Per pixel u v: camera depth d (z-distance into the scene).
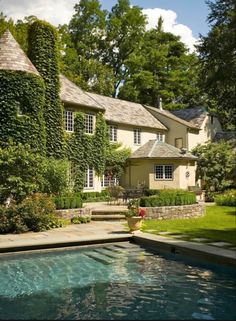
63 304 7.46
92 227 16.17
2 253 11.39
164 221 17.88
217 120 41.84
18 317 6.80
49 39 23.94
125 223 17.62
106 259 11.14
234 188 33.03
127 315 6.84
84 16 52.00
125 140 32.66
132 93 45.78
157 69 48.31
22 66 21.17
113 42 52.97
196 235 13.52
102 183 30.06
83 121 27.45
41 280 9.09
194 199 20.81
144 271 9.78
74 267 10.28
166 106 47.62
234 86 15.85
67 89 27.61
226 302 7.43
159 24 51.94
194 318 6.67
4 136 20.31
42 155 21.73
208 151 33.97
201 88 17.64
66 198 18.11
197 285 8.51
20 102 20.91
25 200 15.69
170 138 37.50
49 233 14.38
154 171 31.20
